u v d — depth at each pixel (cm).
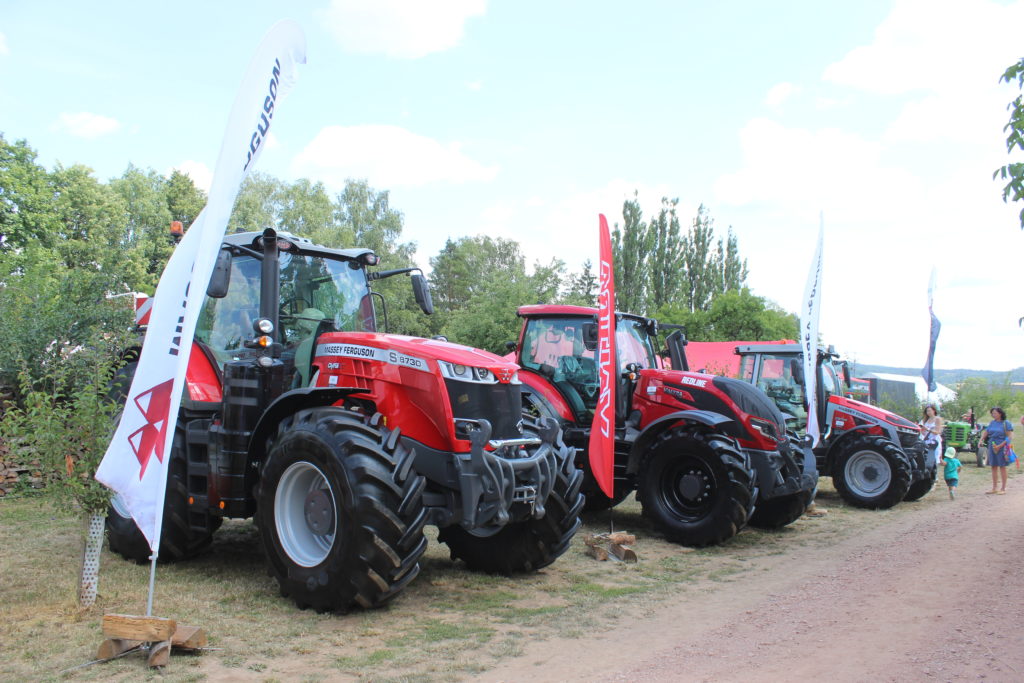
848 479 1061
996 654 407
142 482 410
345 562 450
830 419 1092
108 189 3406
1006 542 760
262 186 3788
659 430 784
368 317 646
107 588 511
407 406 493
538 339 847
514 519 509
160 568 573
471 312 1928
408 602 507
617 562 656
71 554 600
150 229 3950
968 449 1980
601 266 676
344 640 425
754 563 666
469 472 475
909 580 592
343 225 3903
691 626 471
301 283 605
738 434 755
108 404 468
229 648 406
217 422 554
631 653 417
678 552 709
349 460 457
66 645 404
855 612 501
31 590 501
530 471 512
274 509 491
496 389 512
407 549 460
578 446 805
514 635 445
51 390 885
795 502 838
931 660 400
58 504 468
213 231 417
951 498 1162
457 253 5659
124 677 363
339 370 530
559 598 532
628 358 836
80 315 980
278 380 551
